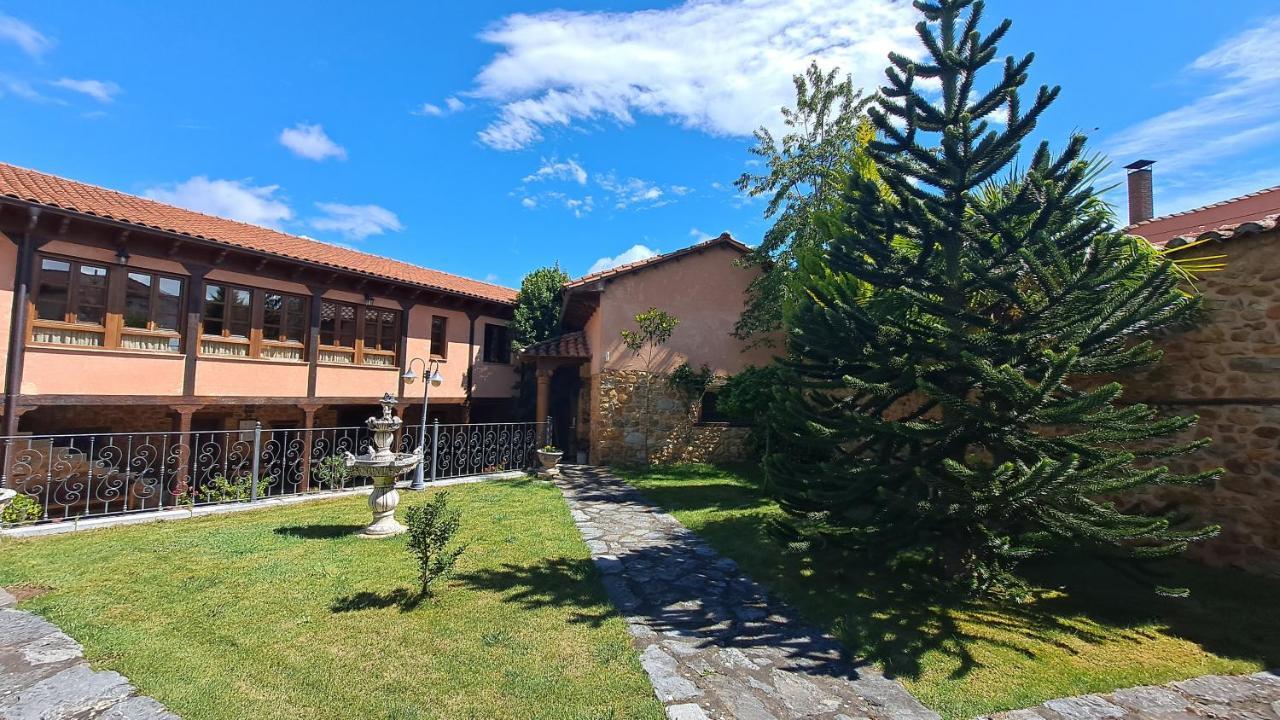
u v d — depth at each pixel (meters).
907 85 5.16
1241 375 5.30
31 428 10.24
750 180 13.84
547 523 7.69
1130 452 4.48
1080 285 4.26
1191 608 4.68
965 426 4.79
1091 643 4.09
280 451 13.19
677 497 9.89
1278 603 4.66
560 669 3.58
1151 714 3.13
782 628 4.37
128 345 9.94
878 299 6.40
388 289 14.18
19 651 3.50
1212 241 5.50
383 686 3.30
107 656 3.50
